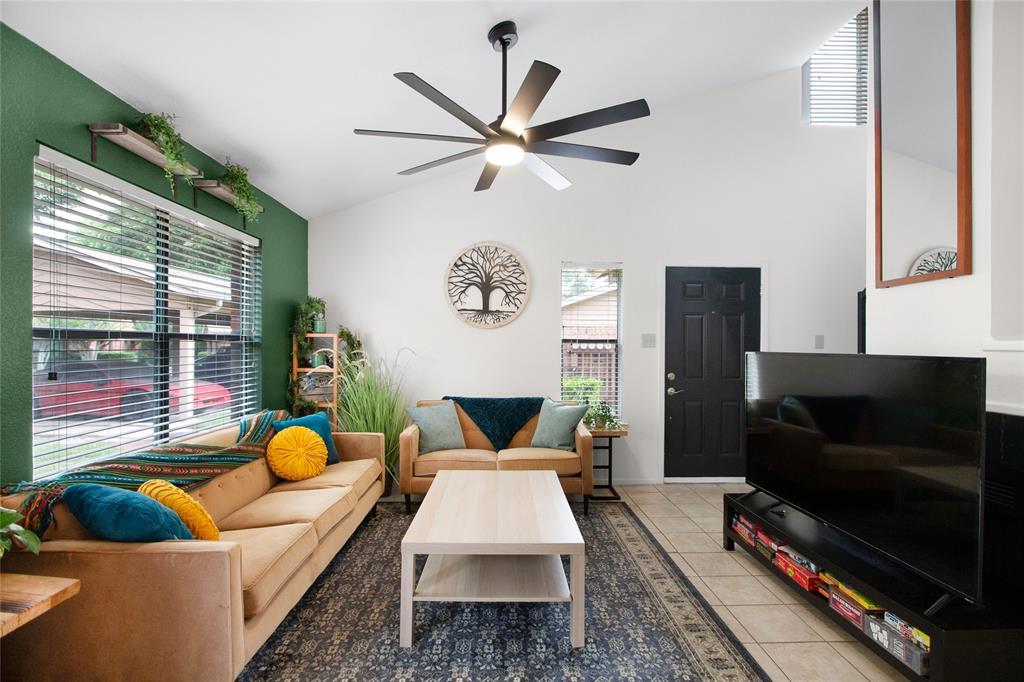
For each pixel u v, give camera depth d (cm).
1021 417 171
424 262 420
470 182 419
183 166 231
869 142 254
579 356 423
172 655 150
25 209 173
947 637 148
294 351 391
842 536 224
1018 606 162
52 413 188
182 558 150
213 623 150
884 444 187
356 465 313
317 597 226
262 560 177
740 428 417
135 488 194
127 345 227
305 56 224
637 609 217
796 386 238
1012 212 186
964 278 198
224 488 238
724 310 416
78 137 193
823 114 421
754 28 323
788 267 417
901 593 172
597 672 176
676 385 416
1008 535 174
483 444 383
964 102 193
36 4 163
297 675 173
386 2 204
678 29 302
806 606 221
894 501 182
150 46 194
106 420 214
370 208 420
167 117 237
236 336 323
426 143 345
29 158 174
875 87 245
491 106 320
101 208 209
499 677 173
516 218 418
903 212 227
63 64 187
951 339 204
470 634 198
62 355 192
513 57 276
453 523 210
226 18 190
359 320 421
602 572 252
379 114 292
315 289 421
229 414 315
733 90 415
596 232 417
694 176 416
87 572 150
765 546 246
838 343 418
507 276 417
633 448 416
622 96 380
